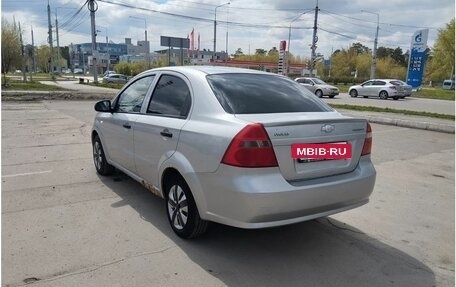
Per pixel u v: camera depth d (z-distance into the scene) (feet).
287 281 10.52
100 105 17.34
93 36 124.47
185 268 10.95
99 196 16.48
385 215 15.57
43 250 11.71
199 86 12.67
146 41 185.88
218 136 10.84
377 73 262.26
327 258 11.86
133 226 13.57
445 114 56.18
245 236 13.05
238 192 10.24
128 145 15.62
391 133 38.32
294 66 226.79
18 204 15.38
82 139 29.50
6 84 90.38
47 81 146.82
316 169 11.27
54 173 19.88
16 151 24.95
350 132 11.96
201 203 11.41
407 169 23.38
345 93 121.08
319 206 11.18
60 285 9.95
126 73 232.53
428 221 15.07
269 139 10.39
